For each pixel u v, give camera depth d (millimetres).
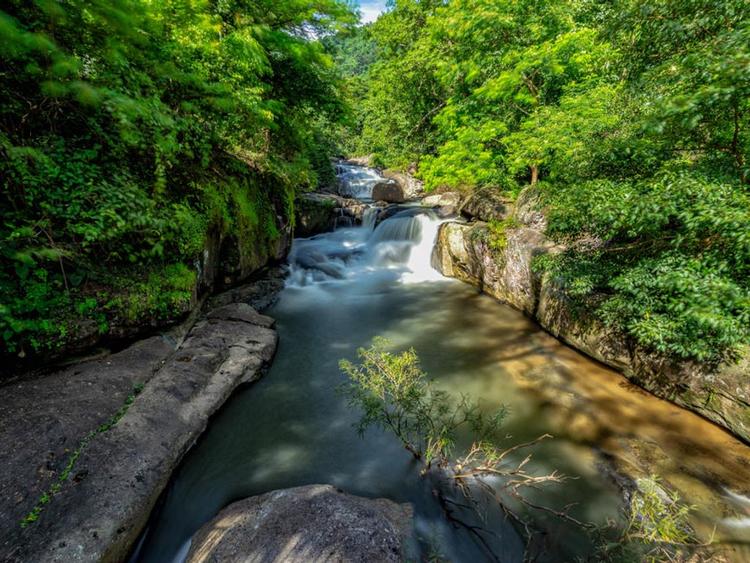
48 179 4168
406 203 17609
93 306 4422
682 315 3557
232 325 6480
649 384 4906
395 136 18781
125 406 3947
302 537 2711
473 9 9211
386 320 8078
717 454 3830
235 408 4926
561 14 9023
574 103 7078
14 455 3025
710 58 3211
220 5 7441
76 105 4547
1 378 3779
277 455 4172
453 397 5195
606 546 2893
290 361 6238
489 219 10008
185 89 5914
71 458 3170
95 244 4590
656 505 2787
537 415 4742
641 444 4066
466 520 3318
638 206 3664
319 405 5094
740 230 2973
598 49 7867
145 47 5012
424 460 3953
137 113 4410
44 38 3301
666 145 4117
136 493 3104
